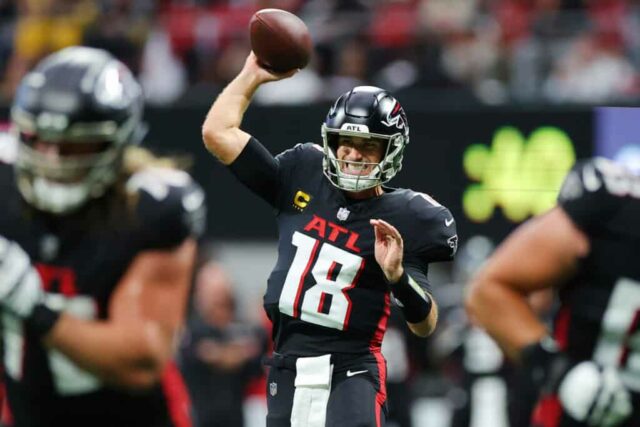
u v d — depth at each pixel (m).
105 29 41.06
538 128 29.62
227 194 31.28
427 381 29.97
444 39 38.59
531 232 12.52
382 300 14.53
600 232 12.20
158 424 12.34
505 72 38.44
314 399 14.22
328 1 40.53
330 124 14.40
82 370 11.41
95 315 11.54
